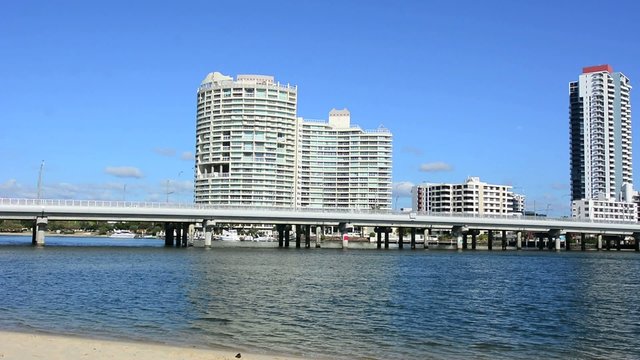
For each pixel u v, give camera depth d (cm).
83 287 5600
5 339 2914
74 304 4491
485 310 4625
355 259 11312
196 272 7425
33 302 4569
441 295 5538
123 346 2864
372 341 3316
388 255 13350
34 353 2631
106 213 12888
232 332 3456
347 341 3291
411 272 8212
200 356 2678
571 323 4094
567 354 3127
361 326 3772
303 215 14762
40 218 12475
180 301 4719
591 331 3800
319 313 4259
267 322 3828
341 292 5556
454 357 2983
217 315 4059
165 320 3828
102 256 10569
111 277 6612
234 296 5088
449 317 4234
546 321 4156
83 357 2589
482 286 6488
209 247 14012
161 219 13512
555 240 18388
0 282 5922
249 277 6862
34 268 7681
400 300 5091
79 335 3275
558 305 5028
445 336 3525
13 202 12144
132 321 3772
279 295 5228
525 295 5725
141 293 5197
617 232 18762
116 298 4856
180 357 2644
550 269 9625
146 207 13212
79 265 8338
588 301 5344
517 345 3322
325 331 3569
